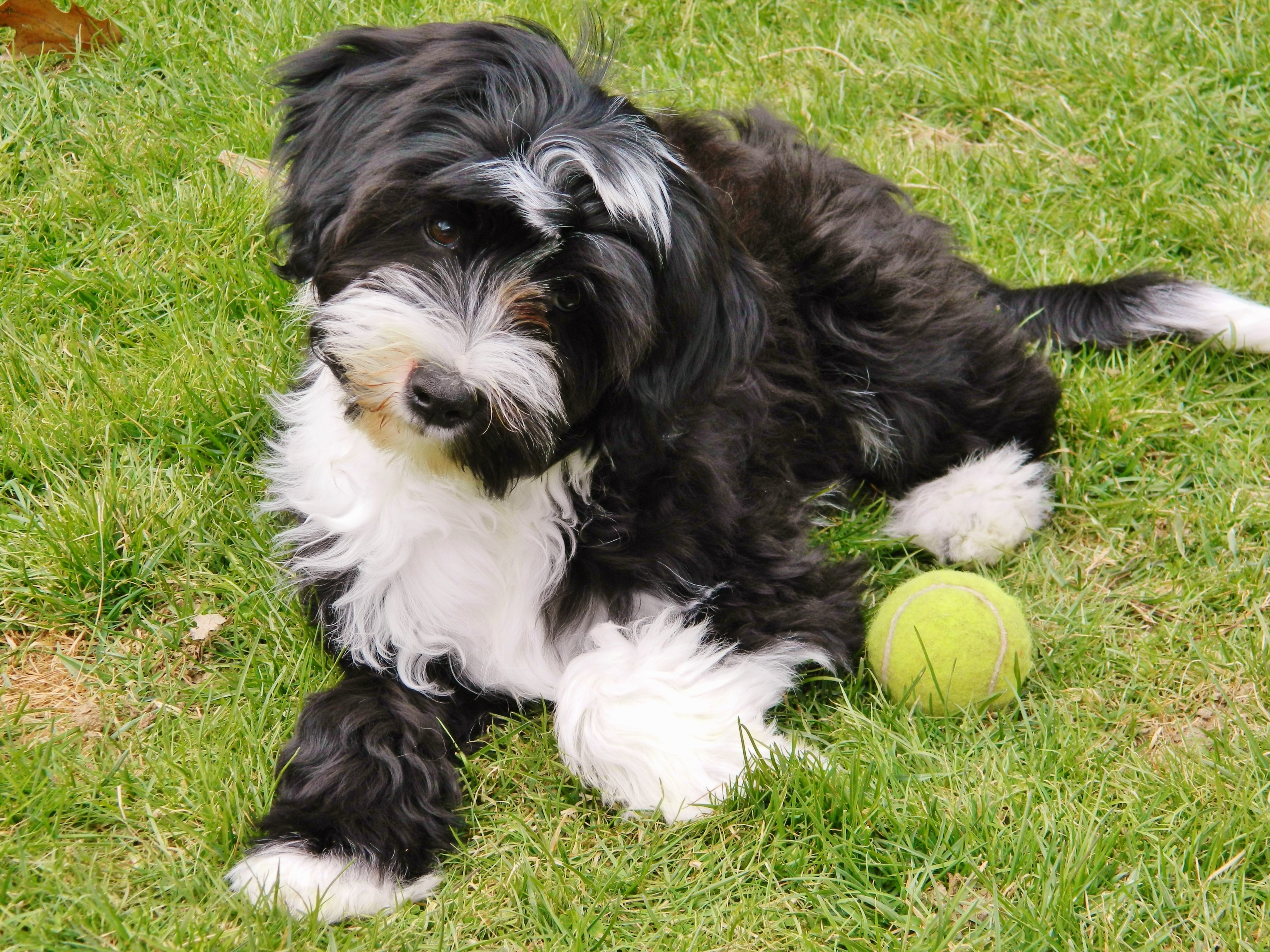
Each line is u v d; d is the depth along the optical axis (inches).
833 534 69.1
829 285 69.2
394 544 64.1
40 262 72.4
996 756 64.0
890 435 70.3
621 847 62.7
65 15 77.3
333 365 62.6
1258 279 75.4
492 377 61.2
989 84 80.8
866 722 64.4
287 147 64.4
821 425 69.4
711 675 64.2
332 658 65.1
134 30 78.4
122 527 66.9
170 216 73.4
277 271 64.4
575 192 61.5
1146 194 77.2
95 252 72.9
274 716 64.3
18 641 65.6
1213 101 80.4
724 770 63.4
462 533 64.1
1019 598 67.9
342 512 64.4
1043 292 73.7
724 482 65.2
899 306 69.9
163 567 66.9
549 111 62.0
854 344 69.6
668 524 64.7
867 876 62.1
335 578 64.7
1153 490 70.4
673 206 62.6
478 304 61.4
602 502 64.4
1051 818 62.8
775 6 85.4
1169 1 85.1
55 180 74.2
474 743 64.4
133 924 60.6
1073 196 78.1
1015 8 86.2
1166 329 73.0
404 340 61.3
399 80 62.6
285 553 65.9
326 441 64.7
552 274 61.7
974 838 62.4
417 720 63.5
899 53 82.3
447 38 62.8
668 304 62.7
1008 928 61.3
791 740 64.2
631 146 62.0
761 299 64.9
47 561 66.3
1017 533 69.3
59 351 70.3
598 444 63.9
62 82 76.7
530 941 61.2
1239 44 81.7
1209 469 70.5
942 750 64.2
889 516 70.4
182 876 61.5
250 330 71.2
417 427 61.7
